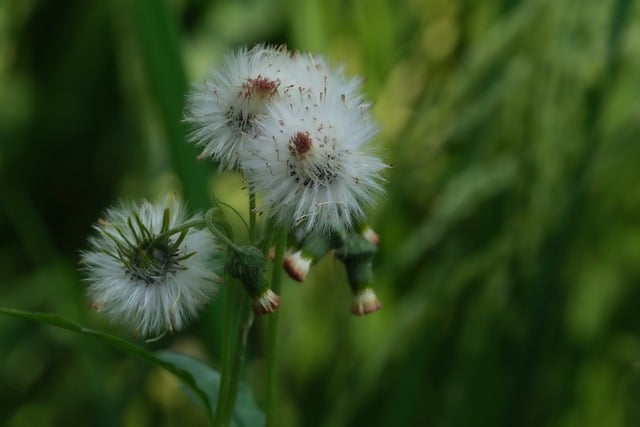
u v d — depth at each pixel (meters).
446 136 0.58
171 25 0.57
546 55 0.57
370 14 0.63
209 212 0.44
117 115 0.78
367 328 0.60
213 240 0.44
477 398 0.61
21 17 0.76
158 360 0.45
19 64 0.79
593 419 0.63
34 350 0.70
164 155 0.64
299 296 0.60
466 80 0.58
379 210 0.60
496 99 0.57
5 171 0.75
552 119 0.58
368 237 0.45
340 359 0.60
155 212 0.44
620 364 0.64
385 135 0.61
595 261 0.62
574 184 0.58
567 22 0.57
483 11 0.62
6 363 0.70
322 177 0.43
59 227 0.76
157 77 0.57
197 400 0.48
